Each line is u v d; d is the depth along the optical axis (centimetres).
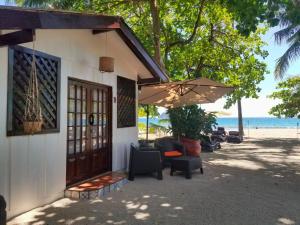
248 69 1712
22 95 456
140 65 826
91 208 485
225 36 1648
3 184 419
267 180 718
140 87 959
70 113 594
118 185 634
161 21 1457
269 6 655
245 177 754
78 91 623
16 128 443
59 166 542
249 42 1675
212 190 612
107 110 745
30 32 367
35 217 439
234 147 1590
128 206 497
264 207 495
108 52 730
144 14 1378
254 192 597
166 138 1138
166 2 1375
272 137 2466
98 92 704
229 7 689
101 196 560
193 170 813
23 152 456
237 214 459
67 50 573
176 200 534
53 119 532
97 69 682
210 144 1359
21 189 452
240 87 1797
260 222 425
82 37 621
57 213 459
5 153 422
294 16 735
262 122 8312
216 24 1609
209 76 1722
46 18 379
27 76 468
